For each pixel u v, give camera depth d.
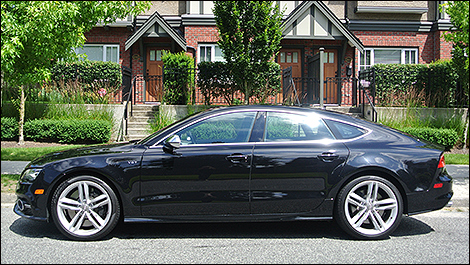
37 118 11.48
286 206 4.36
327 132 4.52
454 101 12.29
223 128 4.52
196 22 15.28
